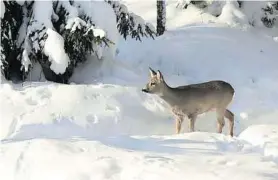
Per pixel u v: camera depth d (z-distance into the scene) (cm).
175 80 1986
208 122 1684
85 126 1430
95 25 1789
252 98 1911
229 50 2312
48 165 860
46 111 1470
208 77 2086
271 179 757
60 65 1716
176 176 779
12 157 898
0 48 1706
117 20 1980
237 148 1023
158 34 2447
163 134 1542
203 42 2369
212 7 2930
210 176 772
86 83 1820
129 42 2300
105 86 1662
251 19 2834
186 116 1473
